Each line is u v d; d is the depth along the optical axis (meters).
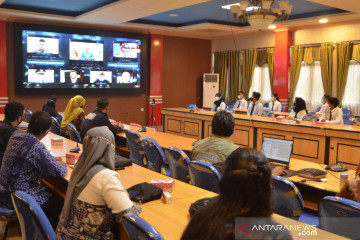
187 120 7.79
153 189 2.36
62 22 9.54
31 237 1.90
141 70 10.82
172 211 2.14
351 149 5.11
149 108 11.41
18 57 8.84
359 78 9.16
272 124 6.05
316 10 8.64
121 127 5.58
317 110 9.12
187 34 11.91
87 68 9.83
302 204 2.44
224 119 2.90
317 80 10.02
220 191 1.04
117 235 2.34
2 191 2.71
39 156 2.69
